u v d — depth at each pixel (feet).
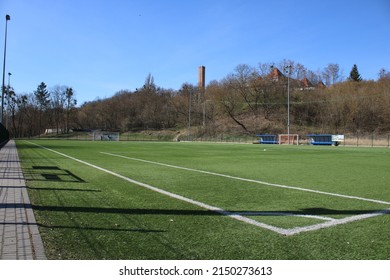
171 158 74.13
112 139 269.03
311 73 331.57
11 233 18.52
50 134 345.72
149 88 410.31
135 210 24.41
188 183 37.37
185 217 22.58
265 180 40.14
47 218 22.00
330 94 292.61
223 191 32.50
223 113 316.19
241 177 42.68
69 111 377.30
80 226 20.18
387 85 276.41
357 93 278.26
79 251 16.15
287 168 54.29
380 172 49.08
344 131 265.75
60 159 67.62
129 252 16.08
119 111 384.27
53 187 33.91
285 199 28.84
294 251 16.38
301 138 225.15
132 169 50.65
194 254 15.93
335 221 21.77
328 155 89.35
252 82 310.65
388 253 16.16
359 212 24.29
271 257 15.65
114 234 18.72
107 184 36.14
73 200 27.68
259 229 19.94
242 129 286.05
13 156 72.95
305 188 34.55
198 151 105.50
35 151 93.20
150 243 17.33
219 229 19.86
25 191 30.91
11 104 344.08
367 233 19.21
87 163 59.72
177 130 324.60
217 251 16.33
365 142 183.01
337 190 33.47
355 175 45.44
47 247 16.58
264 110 310.24
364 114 266.36
